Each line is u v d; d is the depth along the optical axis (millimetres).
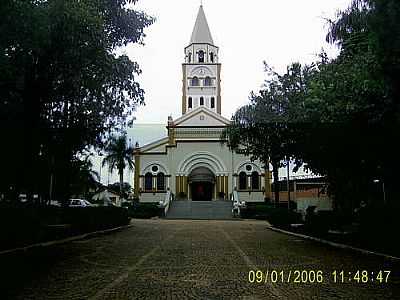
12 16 11734
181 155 56125
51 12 13711
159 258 14453
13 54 13680
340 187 21953
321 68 18766
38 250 16125
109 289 9242
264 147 30891
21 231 15688
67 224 22047
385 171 17172
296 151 23906
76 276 10875
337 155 18438
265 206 47938
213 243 19922
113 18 16859
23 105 16141
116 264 13031
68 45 14820
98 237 23500
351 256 14922
